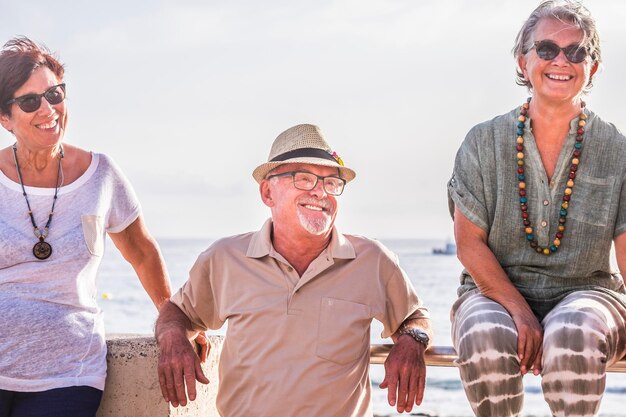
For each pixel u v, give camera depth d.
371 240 3.79
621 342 3.46
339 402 3.56
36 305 3.63
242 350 3.64
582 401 3.18
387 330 3.88
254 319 3.63
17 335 3.57
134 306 37.75
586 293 3.57
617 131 3.79
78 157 3.87
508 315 3.46
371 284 3.70
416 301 3.85
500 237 3.85
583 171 3.75
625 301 3.64
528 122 3.80
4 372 3.54
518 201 3.81
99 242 3.80
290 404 3.53
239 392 3.66
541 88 3.72
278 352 3.58
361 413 3.67
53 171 3.79
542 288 3.80
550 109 3.74
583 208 3.75
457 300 3.86
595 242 3.74
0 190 3.72
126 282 47.28
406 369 3.57
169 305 3.93
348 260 3.70
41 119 3.65
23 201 3.71
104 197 3.85
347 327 3.60
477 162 3.89
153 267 4.13
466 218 3.84
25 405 3.59
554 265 3.78
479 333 3.35
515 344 3.34
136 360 3.87
